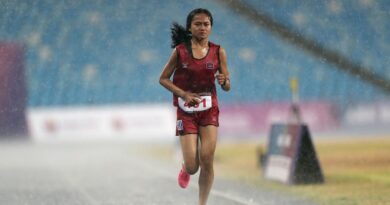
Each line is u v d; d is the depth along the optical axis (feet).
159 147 187.62
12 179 91.71
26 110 225.15
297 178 76.13
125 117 237.45
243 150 154.71
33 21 237.25
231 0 175.52
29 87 245.65
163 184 80.38
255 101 256.32
